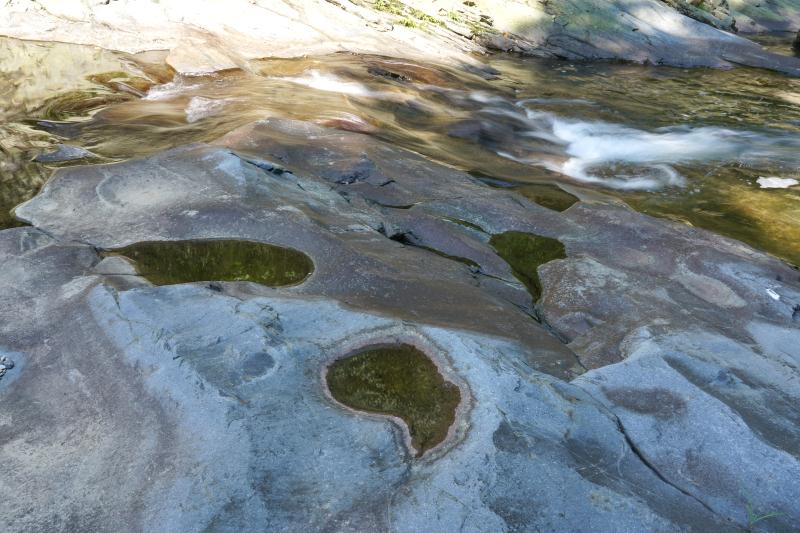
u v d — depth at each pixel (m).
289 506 2.95
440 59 15.27
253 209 5.71
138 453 3.23
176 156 6.65
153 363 3.71
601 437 3.50
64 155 7.36
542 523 2.90
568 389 3.83
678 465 3.46
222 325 4.06
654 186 9.12
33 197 6.11
